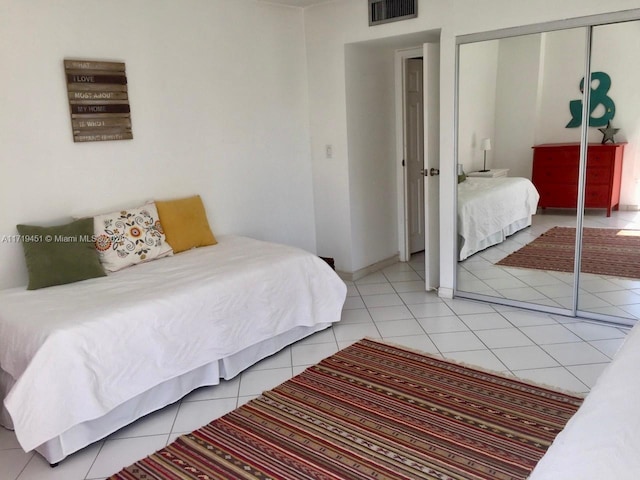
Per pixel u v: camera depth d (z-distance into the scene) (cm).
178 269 314
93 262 305
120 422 248
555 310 368
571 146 344
